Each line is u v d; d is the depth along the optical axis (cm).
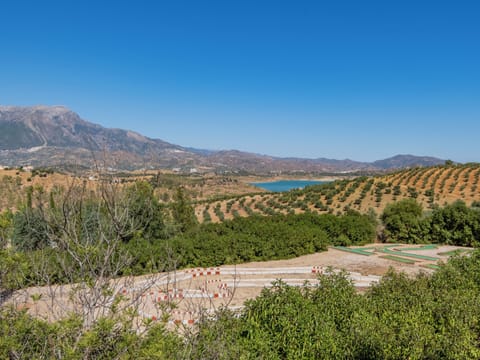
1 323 339
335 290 670
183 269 1297
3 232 379
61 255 383
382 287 714
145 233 1341
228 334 476
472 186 4738
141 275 892
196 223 2225
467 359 448
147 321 360
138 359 329
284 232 1534
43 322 339
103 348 339
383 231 2016
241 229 1669
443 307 575
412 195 4756
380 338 467
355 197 5062
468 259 938
